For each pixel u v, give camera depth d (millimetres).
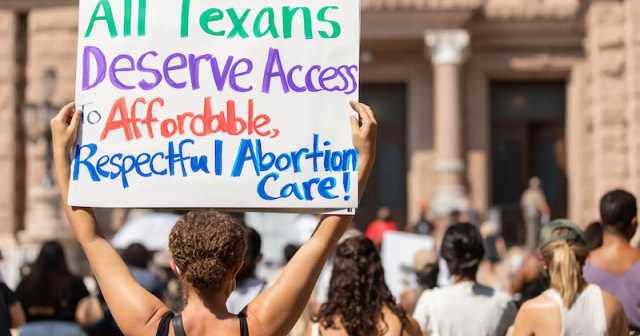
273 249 12938
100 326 6121
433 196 21828
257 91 3176
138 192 3107
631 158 19938
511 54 21969
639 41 19984
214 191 3119
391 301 4059
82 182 3098
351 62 3184
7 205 21297
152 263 12859
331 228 3023
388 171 22703
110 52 3188
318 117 3154
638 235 15930
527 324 4117
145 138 3143
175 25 3205
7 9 21391
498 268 15328
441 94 20188
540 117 22516
